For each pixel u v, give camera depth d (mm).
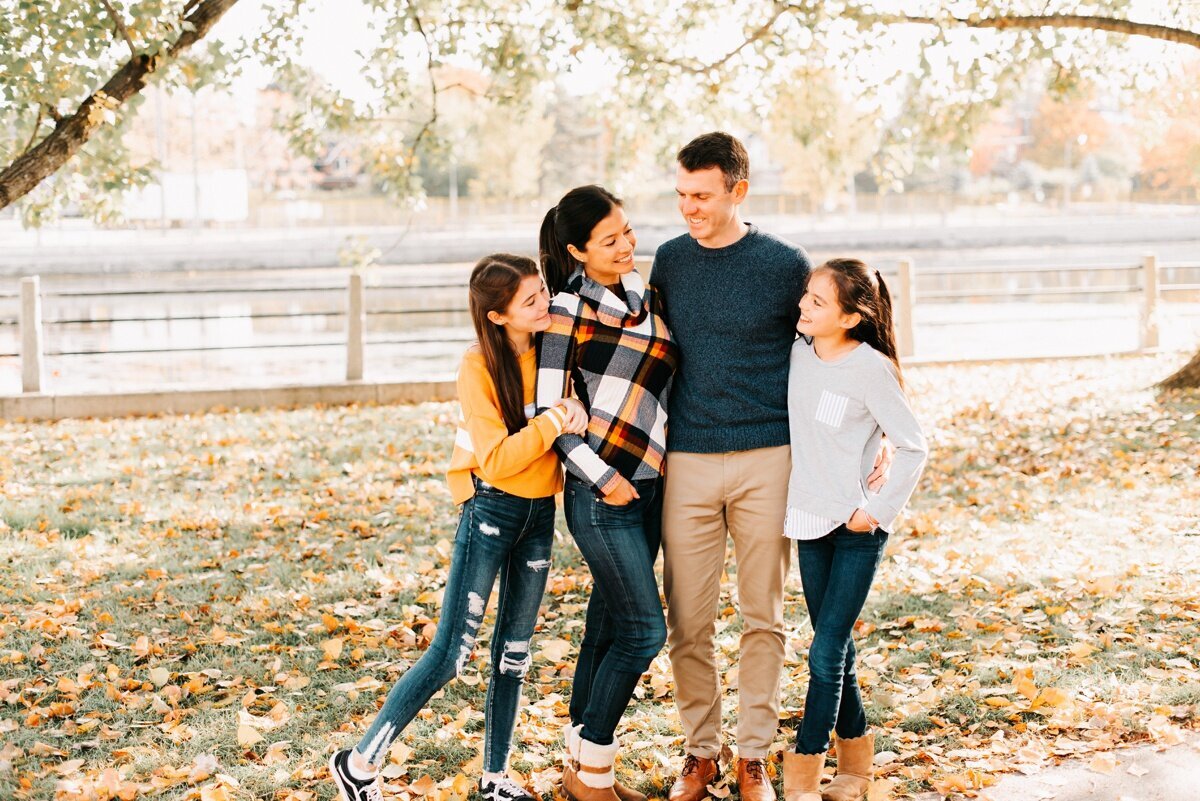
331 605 4922
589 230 2842
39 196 6984
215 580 5293
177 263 32031
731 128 8977
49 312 22094
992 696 3758
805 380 2992
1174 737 3312
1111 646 4145
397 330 18531
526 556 3047
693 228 2963
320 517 6410
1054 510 6199
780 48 8250
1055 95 9336
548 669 4160
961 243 37625
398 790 3225
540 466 2959
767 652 3139
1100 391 9531
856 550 2979
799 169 48688
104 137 6391
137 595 5062
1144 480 6652
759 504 3047
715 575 3135
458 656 2957
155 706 3811
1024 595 4766
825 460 2959
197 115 64875
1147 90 9297
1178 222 38531
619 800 3164
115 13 5617
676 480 3080
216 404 10000
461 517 3006
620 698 3010
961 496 6699
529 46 8609
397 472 7508
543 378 2902
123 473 7492
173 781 3295
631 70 8508
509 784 3104
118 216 7211
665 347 2982
